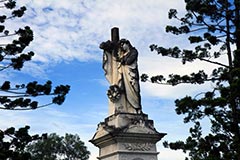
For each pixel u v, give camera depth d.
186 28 25.56
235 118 23.05
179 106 23.19
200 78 24.84
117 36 27.17
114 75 25.86
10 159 25.73
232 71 22.33
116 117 24.05
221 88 22.55
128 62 25.31
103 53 26.62
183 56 25.52
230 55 24.73
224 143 23.41
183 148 24.53
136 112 24.64
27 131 26.62
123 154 23.16
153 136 23.95
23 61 26.67
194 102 22.91
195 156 24.81
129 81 25.09
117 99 24.77
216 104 22.36
